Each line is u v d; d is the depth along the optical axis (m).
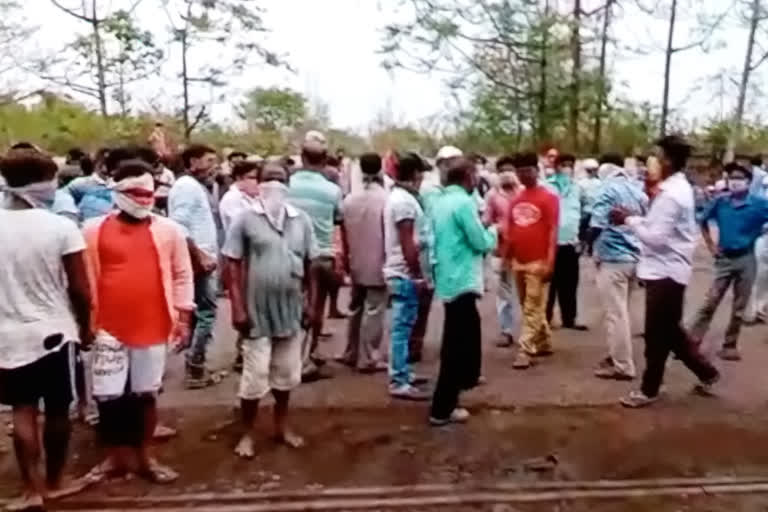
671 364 7.92
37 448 4.91
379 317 7.42
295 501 5.05
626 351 7.32
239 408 6.49
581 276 13.10
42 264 4.71
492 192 8.62
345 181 12.12
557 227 7.79
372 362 7.48
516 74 20.12
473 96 20.92
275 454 5.70
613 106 20.75
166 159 8.31
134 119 20.69
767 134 22.95
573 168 9.74
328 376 7.37
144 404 5.28
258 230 5.49
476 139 21.19
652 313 6.59
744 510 5.04
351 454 5.73
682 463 5.65
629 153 20.97
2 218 4.72
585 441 5.99
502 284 8.48
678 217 6.46
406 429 6.17
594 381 7.32
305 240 5.76
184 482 5.27
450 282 6.07
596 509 5.03
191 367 6.98
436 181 7.84
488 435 6.07
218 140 24.14
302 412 6.48
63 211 6.06
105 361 5.09
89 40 19.59
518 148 20.42
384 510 4.97
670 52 21.75
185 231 6.21
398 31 19.95
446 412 6.21
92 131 19.98
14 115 20.98
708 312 7.99
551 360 7.97
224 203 7.04
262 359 5.60
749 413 6.59
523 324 7.81
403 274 6.68
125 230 5.12
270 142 25.08
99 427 5.82
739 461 5.70
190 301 5.38
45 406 4.95
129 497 5.05
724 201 7.83
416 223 6.66
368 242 7.25
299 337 5.78
